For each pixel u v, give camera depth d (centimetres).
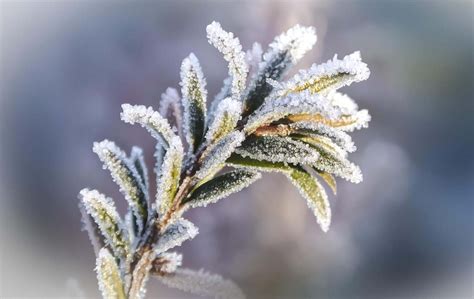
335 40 216
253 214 136
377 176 178
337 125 26
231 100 25
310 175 25
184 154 26
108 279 24
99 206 25
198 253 136
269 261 130
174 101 27
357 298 139
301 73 26
